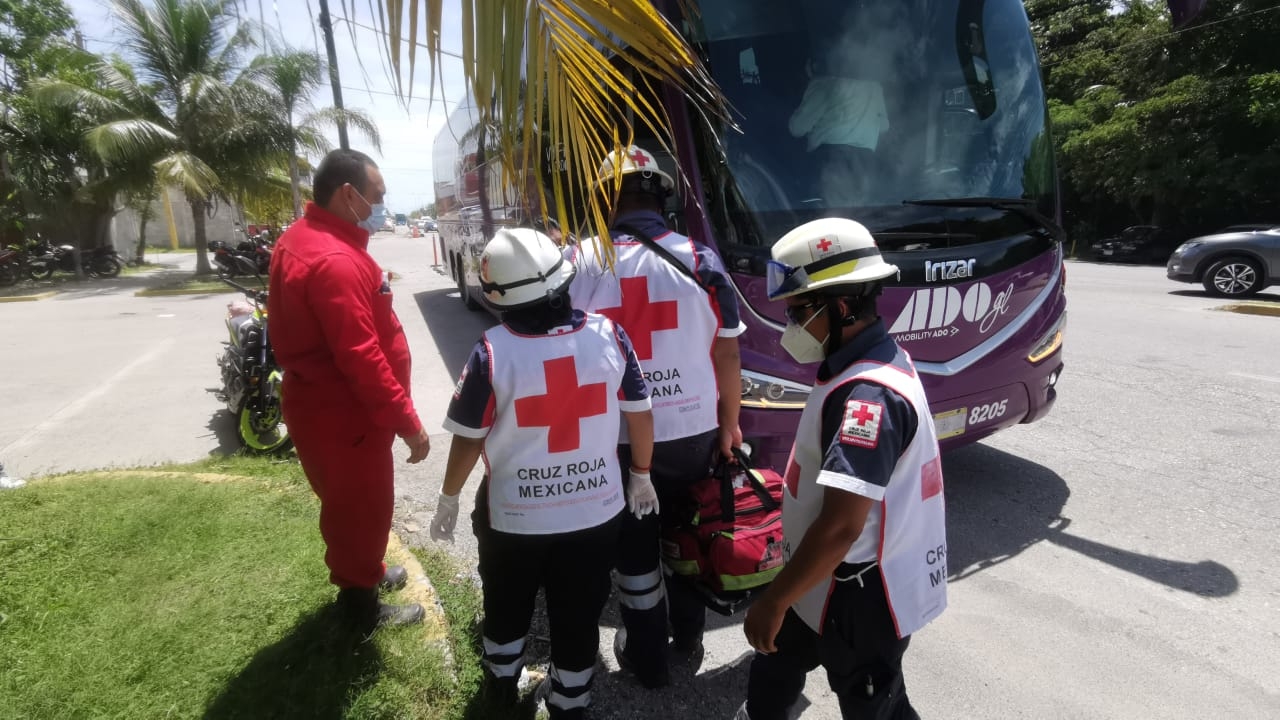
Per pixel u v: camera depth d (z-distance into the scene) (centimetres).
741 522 270
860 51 393
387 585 333
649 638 274
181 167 1677
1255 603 331
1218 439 536
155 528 374
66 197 2098
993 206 393
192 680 262
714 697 283
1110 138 2155
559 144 206
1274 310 1027
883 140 392
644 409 240
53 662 268
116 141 1694
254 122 1831
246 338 527
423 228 6425
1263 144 1959
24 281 1928
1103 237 2528
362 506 274
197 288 1667
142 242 2541
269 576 330
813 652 203
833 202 375
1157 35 2147
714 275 269
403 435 266
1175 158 2044
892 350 183
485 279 217
